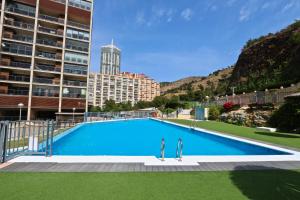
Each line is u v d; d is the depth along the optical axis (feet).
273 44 192.85
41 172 19.86
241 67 227.81
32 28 128.67
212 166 23.32
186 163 24.40
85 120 97.76
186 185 17.17
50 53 137.90
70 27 141.08
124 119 119.44
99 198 14.35
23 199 14.06
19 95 120.57
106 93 360.89
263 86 120.78
